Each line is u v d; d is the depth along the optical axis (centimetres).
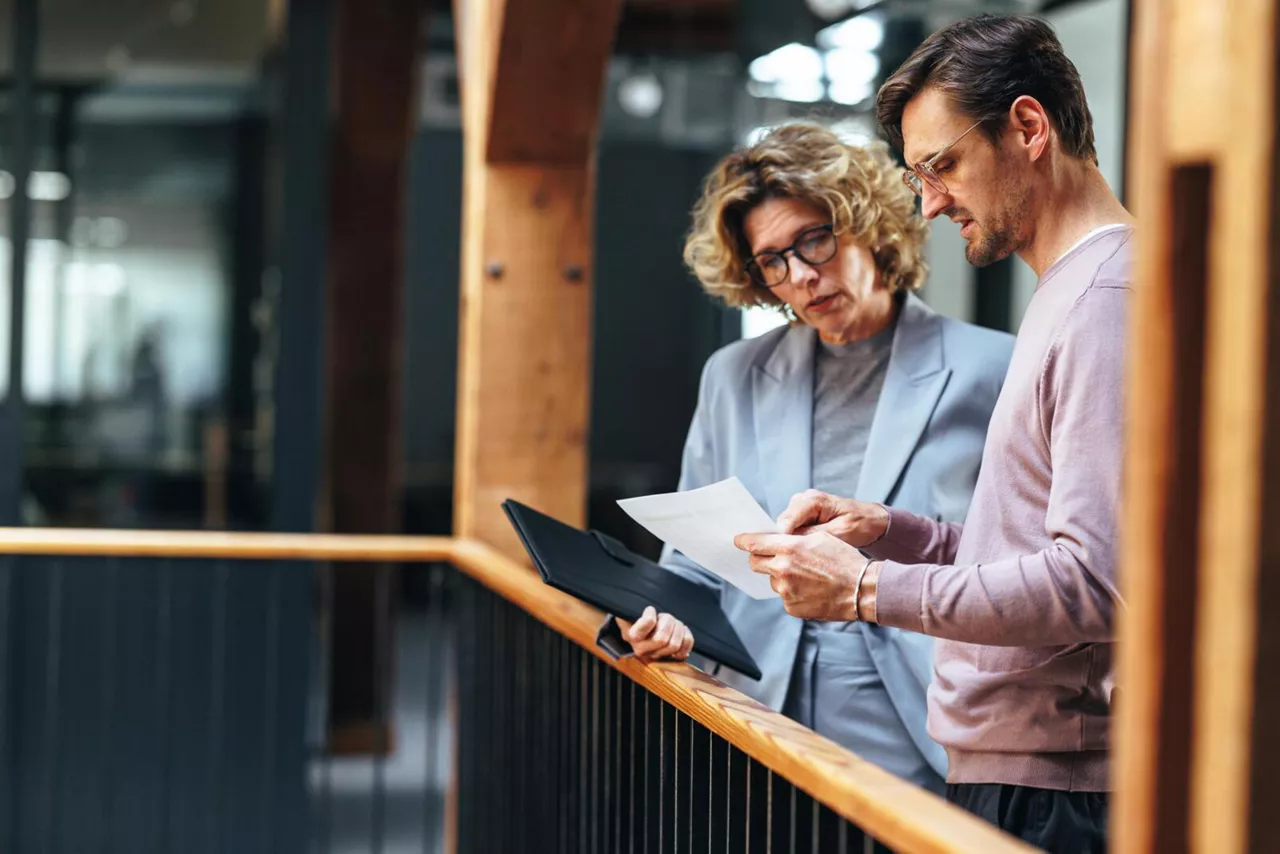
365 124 559
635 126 884
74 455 466
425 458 1054
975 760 152
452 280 1055
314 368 473
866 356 209
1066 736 145
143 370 472
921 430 197
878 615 142
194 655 444
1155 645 83
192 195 476
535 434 339
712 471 222
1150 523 84
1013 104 146
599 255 1041
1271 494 74
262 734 446
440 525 1040
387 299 584
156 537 352
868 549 179
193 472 475
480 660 323
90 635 442
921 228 206
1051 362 140
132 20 471
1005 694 148
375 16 544
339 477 588
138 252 472
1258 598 74
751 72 535
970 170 149
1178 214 82
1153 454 84
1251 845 74
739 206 204
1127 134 353
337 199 573
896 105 158
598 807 217
